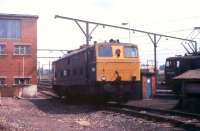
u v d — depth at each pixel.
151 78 30.23
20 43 50.38
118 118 19.70
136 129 16.22
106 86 25.17
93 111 23.62
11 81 49.91
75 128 17.06
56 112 24.50
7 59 49.91
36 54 50.97
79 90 29.20
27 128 17.05
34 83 50.69
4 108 27.75
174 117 18.58
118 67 25.58
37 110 26.27
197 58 34.25
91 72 25.92
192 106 21.17
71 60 31.16
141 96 29.52
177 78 22.33
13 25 50.38
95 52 25.31
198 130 14.98
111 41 26.47
